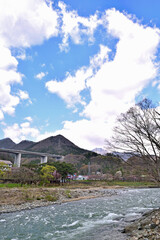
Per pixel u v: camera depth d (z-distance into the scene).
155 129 9.38
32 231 10.91
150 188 53.84
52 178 58.91
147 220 10.54
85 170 121.44
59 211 17.42
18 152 123.81
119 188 54.00
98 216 14.77
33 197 25.75
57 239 9.21
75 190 41.09
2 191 29.47
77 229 11.01
